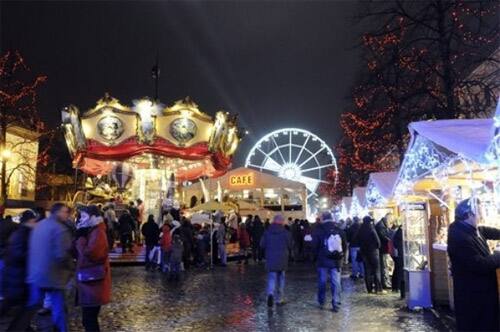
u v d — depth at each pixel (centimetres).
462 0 1844
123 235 2248
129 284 1512
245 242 2420
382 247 1376
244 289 1408
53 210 690
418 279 1064
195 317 988
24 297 739
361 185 4200
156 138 2408
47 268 670
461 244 542
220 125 2430
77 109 2314
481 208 877
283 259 1123
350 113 2761
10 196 4588
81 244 723
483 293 535
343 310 1063
